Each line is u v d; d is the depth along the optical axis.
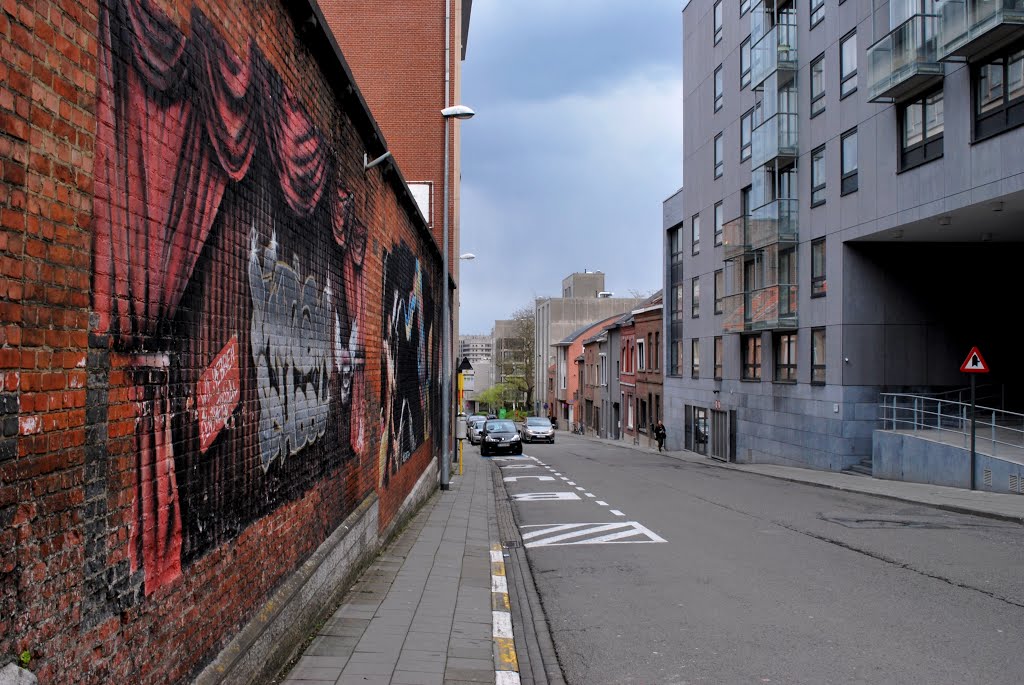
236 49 4.76
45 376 2.78
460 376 26.36
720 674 5.75
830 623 6.99
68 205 2.92
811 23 25.20
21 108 2.64
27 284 2.68
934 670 5.69
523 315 103.38
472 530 12.61
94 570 3.11
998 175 16.81
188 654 4.07
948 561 9.66
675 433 40.50
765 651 6.25
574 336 80.31
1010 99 16.55
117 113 3.29
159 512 3.71
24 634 2.64
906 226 20.36
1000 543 10.92
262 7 5.26
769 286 26.94
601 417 62.47
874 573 9.01
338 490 7.98
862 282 22.94
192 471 4.12
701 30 36.47
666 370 42.25
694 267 37.62
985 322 22.97
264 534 5.40
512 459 32.47
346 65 7.23
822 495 17.78
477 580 8.82
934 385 22.86
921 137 19.64
